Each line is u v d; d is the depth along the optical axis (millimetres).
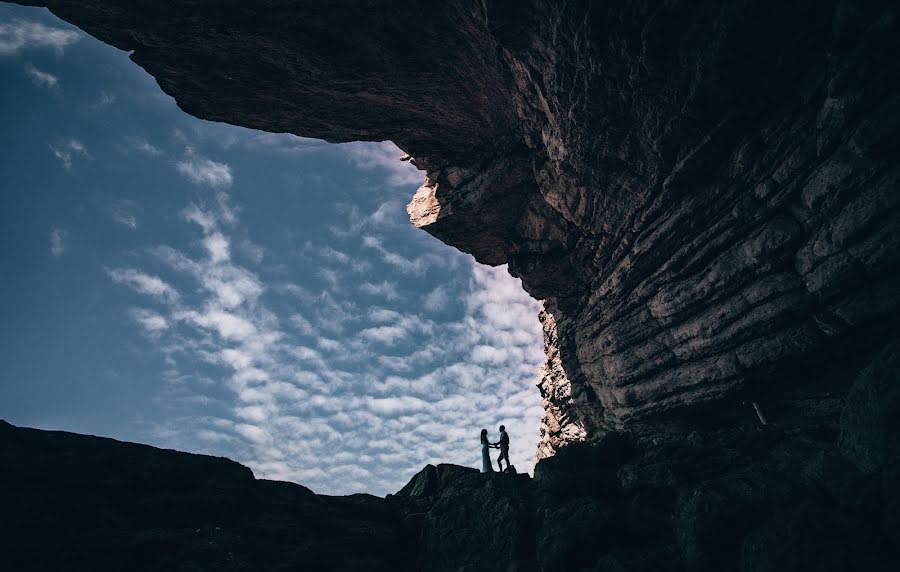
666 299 21797
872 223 13391
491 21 18531
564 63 18609
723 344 19094
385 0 20641
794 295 16000
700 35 15305
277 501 13469
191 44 22453
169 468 12586
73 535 9922
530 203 29375
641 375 24719
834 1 13500
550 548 11109
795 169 15406
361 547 12938
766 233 16641
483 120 27203
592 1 16031
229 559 10703
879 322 14039
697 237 19406
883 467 8023
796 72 14844
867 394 8680
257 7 20734
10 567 8992
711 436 12617
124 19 21203
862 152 13234
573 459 13867
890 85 12711
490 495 13586
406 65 23656
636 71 16984
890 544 7625
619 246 24188
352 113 27250
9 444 10883
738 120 16422
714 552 9156
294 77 24453
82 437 12133
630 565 9766
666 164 19172
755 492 9359
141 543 10359
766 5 13867
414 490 17047
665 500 10906
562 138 22000
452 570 12391
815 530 8062
